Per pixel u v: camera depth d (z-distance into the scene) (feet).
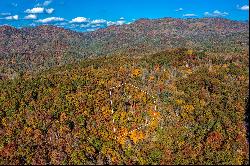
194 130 335.06
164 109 355.36
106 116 346.54
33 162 296.30
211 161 305.73
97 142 319.06
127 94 384.06
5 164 293.84
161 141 321.11
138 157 309.63
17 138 320.50
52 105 360.69
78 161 298.76
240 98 385.50
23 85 420.36
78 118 340.59
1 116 347.36
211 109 367.66
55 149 310.04
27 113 349.00
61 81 423.23
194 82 412.98
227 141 327.67
